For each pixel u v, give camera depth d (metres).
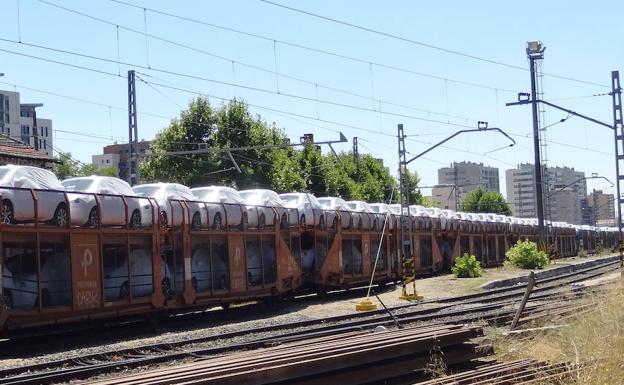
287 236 28.78
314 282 30.97
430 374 11.77
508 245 59.97
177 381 8.83
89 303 19.02
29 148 41.53
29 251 17.42
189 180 53.72
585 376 11.08
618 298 17.06
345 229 33.41
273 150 55.94
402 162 32.16
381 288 37.59
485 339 13.99
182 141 54.72
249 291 25.97
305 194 31.16
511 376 11.16
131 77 33.12
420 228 42.56
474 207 107.38
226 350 15.94
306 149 61.09
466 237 50.66
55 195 18.28
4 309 16.59
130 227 20.70
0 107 126.44
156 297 21.45
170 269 22.41
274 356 10.57
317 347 11.52
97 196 19.66
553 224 68.94
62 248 18.41
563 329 14.81
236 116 55.44
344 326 19.28
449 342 12.45
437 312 23.97
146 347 16.78
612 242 101.50
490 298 28.58
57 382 12.86
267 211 27.47
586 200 158.88
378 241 36.69
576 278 38.62
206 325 22.50
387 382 11.34
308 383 10.11
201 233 23.73
